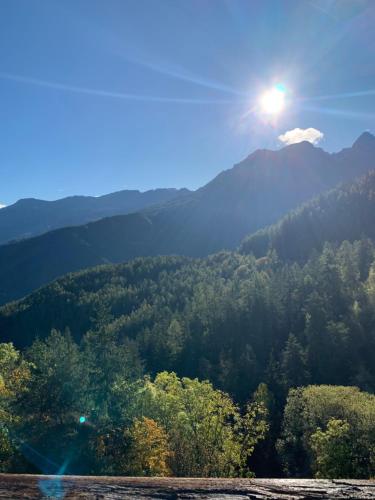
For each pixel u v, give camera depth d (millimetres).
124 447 25656
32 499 2314
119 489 2535
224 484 2695
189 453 27016
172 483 2658
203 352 79000
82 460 24766
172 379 32906
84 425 29000
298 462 36625
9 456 22469
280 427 47438
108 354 36656
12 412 26781
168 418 28734
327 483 2760
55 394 30984
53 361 32844
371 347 63656
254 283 93625
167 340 82312
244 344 77375
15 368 31766
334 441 25406
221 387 64000
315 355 63875
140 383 31938
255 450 45312
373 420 26547
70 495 2402
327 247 113438
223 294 98375
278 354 72375
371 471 24156
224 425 28969
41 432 27594
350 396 34000
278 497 2502
